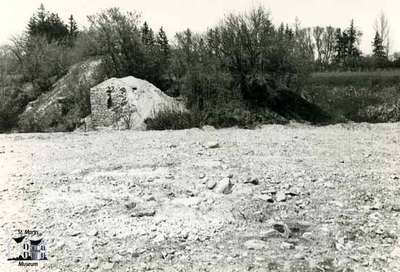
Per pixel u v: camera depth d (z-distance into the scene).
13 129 27.89
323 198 7.09
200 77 21.08
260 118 19.95
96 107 23.58
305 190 7.48
